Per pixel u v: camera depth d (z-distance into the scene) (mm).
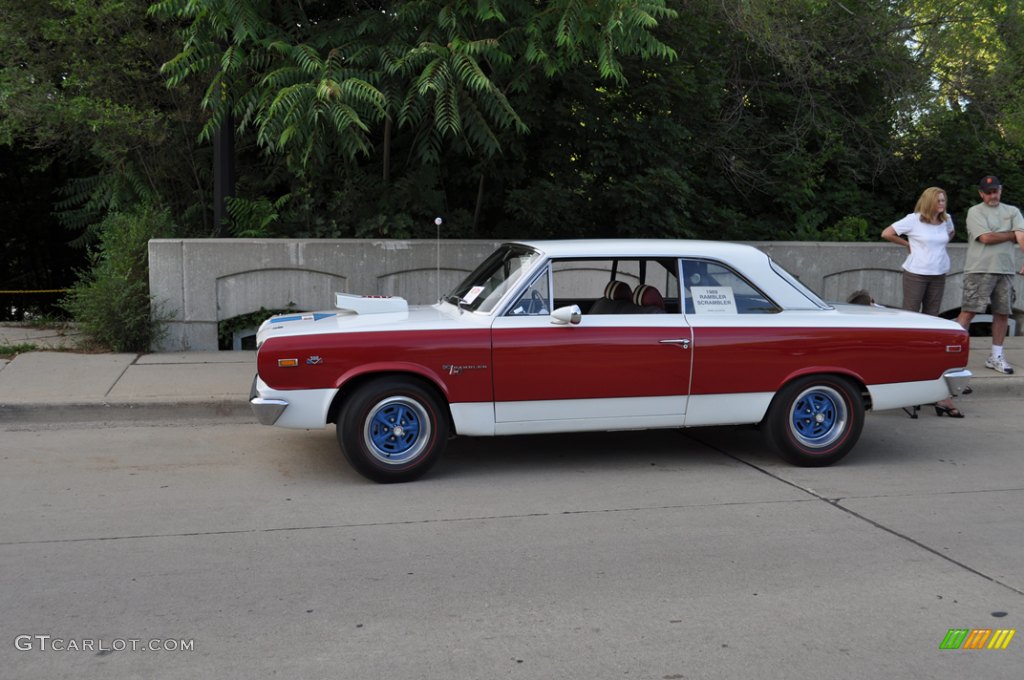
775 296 6645
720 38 13836
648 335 6285
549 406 6230
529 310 6285
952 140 14562
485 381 6113
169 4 9523
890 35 14844
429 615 4121
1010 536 5266
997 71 14758
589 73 11633
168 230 10695
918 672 3650
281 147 9352
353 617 4094
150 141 11180
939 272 8859
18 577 4504
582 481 6285
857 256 11711
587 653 3768
